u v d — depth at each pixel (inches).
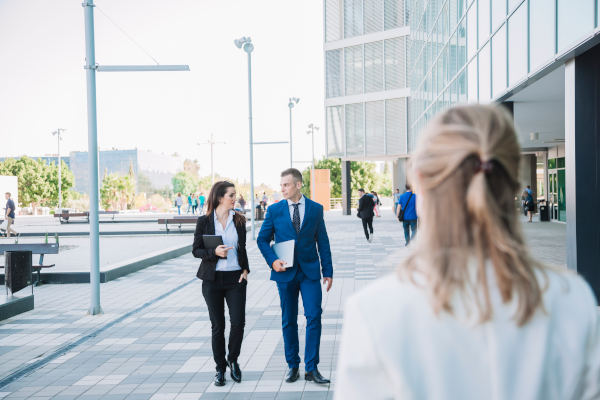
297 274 178.1
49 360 212.8
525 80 341.1
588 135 272.7
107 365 205.5
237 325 181.5
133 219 1385.3
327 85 1413.6
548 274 38.0
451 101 595.8
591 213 272.5
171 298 341.7
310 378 180.4
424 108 866.1
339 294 340.8
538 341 35.0
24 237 872.9
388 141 1327.5
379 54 1333.7
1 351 226.4
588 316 36.8
